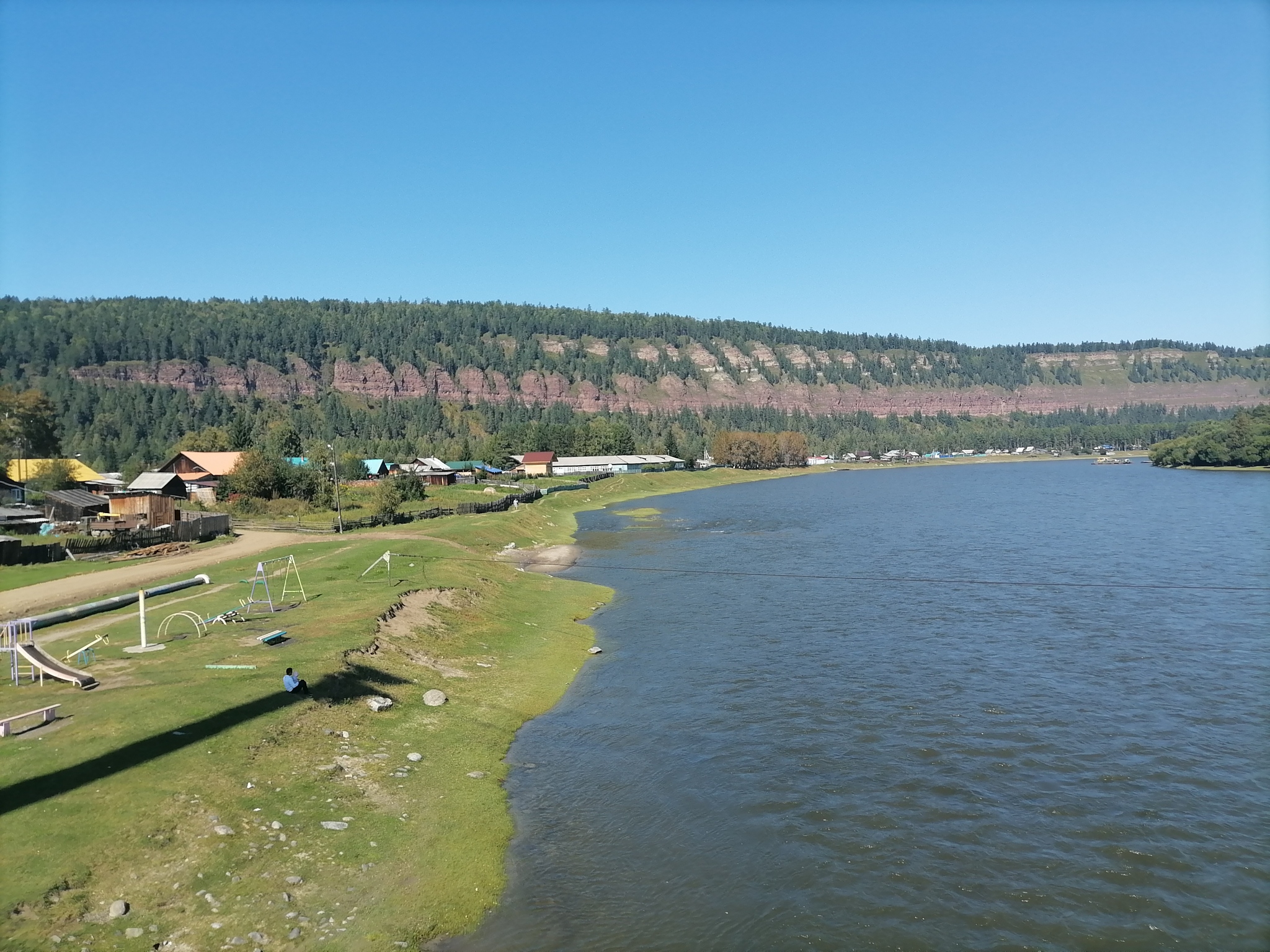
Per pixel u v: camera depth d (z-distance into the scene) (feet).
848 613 169.17
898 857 70.79
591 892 65.51
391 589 158.61
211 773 73.46
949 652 137.18
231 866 62.28
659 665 134.51
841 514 398.42
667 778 87.97
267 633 121.19
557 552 269.44
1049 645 140.56
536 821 78.28
